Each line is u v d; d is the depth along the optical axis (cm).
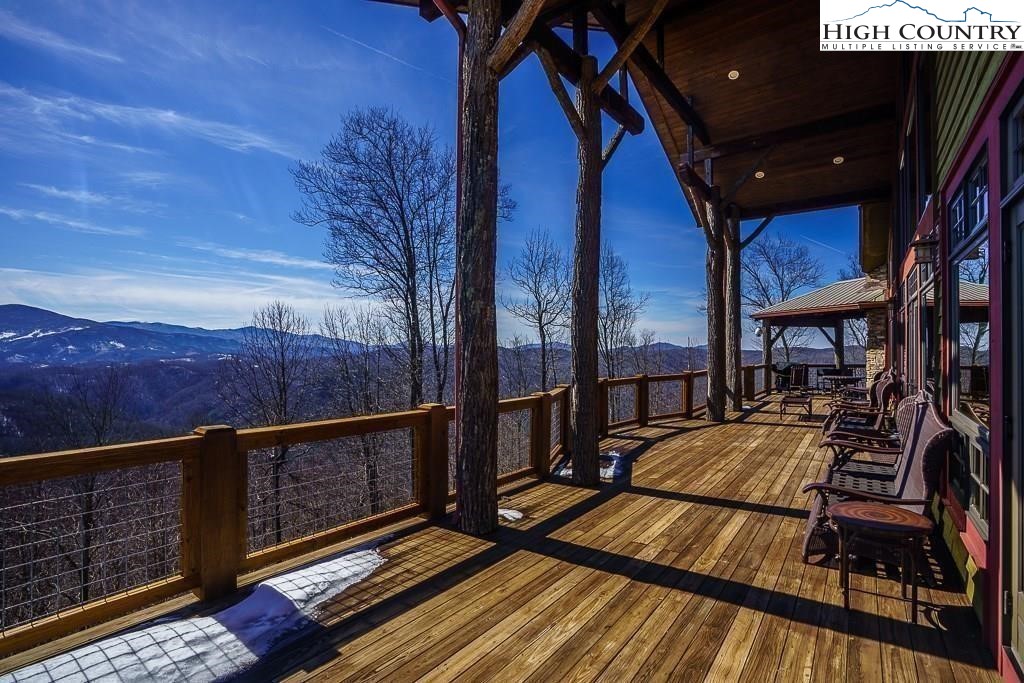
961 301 312
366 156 1636
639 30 459
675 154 932
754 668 198
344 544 328
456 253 363
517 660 205
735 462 563
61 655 203
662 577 281
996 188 207
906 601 251
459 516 355
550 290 2269
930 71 385
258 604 246
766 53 689
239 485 266
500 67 355
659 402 942
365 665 202
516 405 464
